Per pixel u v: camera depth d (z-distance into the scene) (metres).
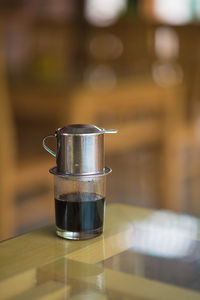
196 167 3.66
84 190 0.95
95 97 2.65
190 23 3.63
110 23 3.86
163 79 3.19
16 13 3.31
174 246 0.91
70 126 0.93
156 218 1.08
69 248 0.92
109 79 2.94
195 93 3.34
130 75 3.19
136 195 3.19
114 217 1.08
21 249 0.91
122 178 3.47
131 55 3.78
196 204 3.06
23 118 2.81
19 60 3.57
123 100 2.81
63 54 3.81
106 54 3.84
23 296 0.74
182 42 3.61
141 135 2.98
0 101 2.15
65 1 4.34
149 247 0.92
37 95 2.65
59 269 0.83
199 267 0.83
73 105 2.56
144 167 3.48
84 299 0.73
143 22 3.76
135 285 0.77
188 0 5.01
